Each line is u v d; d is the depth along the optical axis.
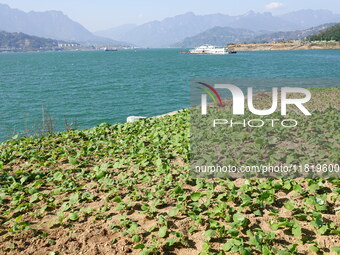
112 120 27.52
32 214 5.41
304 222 4.86
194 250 4.36
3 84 53.69
